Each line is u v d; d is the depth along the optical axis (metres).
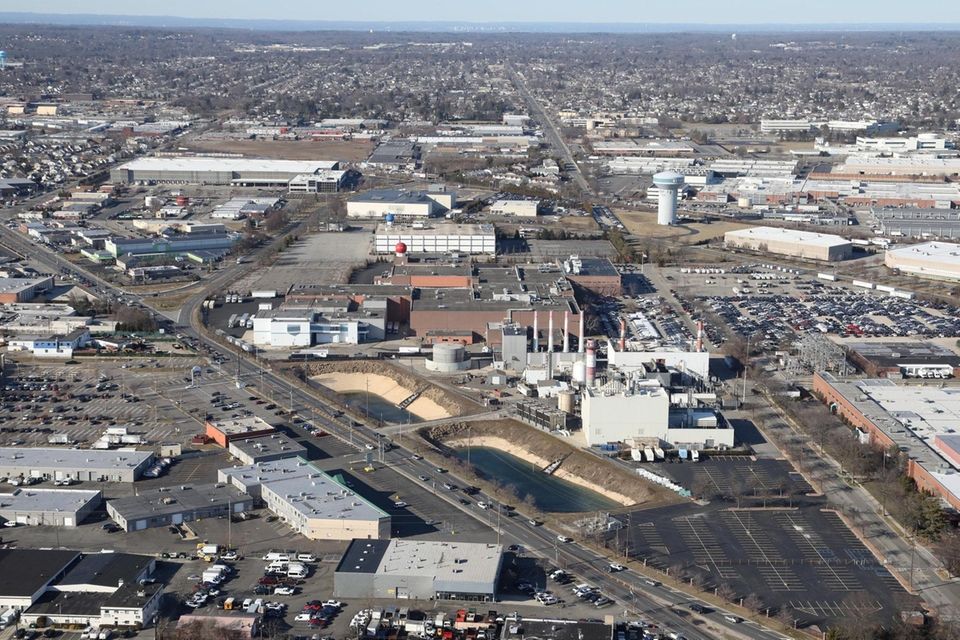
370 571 181.88
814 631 173.00
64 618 171.12
